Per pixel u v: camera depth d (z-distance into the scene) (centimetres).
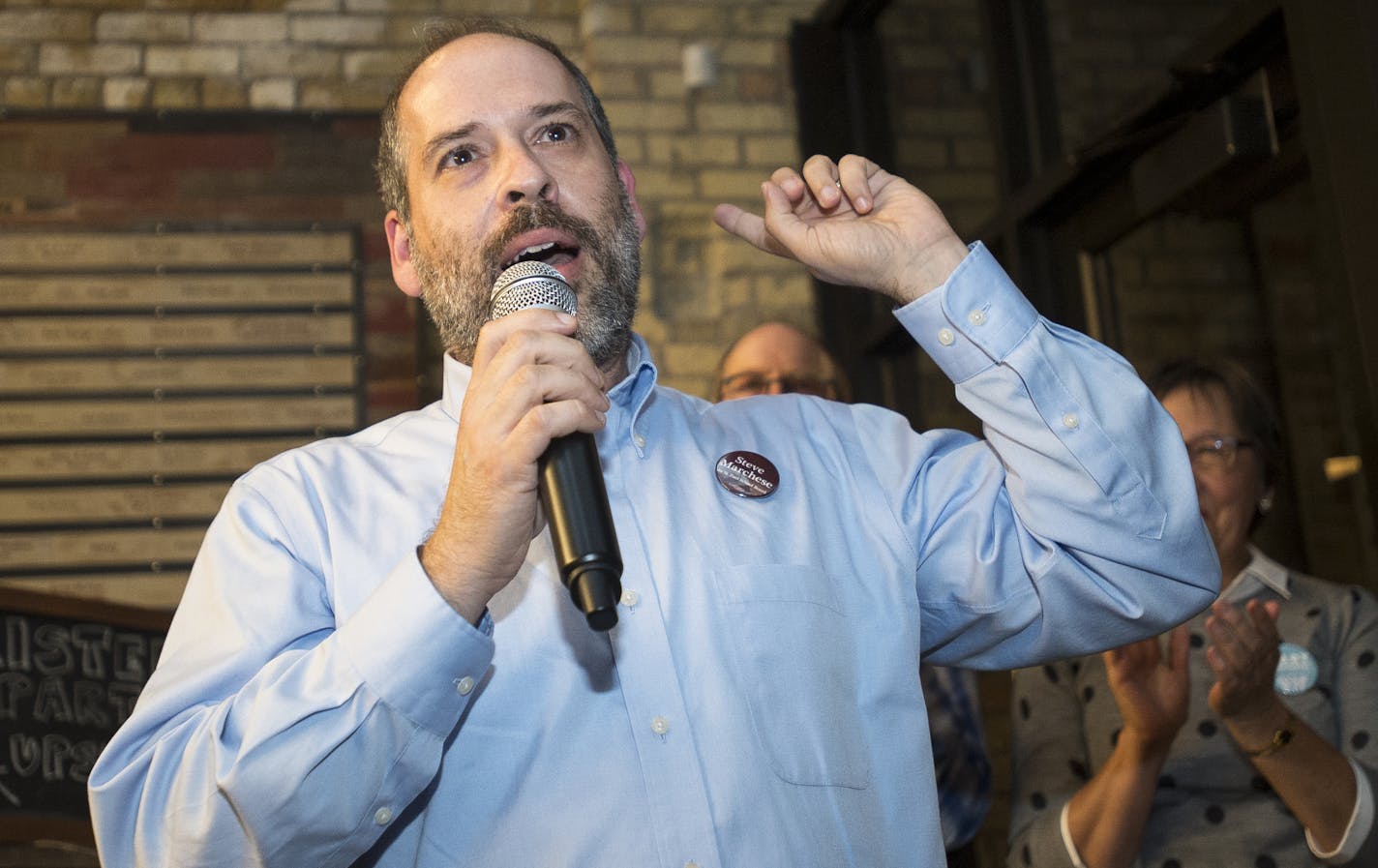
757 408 151
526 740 120
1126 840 184
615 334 139
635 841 116
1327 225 235
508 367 112
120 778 117
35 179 389
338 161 405
